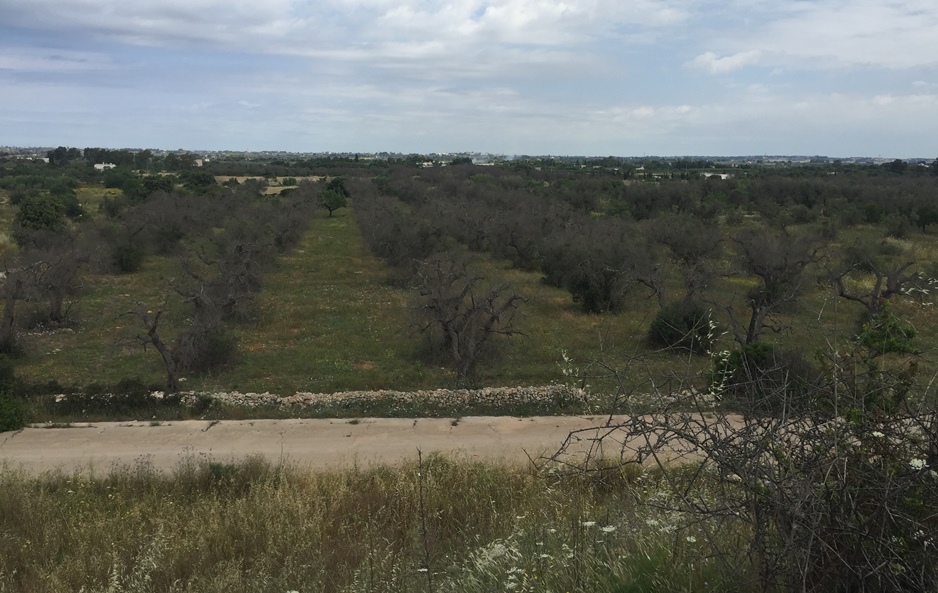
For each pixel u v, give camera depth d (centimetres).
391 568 507
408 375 1579
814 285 2228
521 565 416
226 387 1514
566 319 2159
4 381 1381
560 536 462
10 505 802
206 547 657
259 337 1975
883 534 276
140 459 1060
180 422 1254
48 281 2045
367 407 1312
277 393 1468
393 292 2697
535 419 1243
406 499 766
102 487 912
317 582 528
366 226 3809
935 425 290
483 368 1617
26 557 656
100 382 1534
